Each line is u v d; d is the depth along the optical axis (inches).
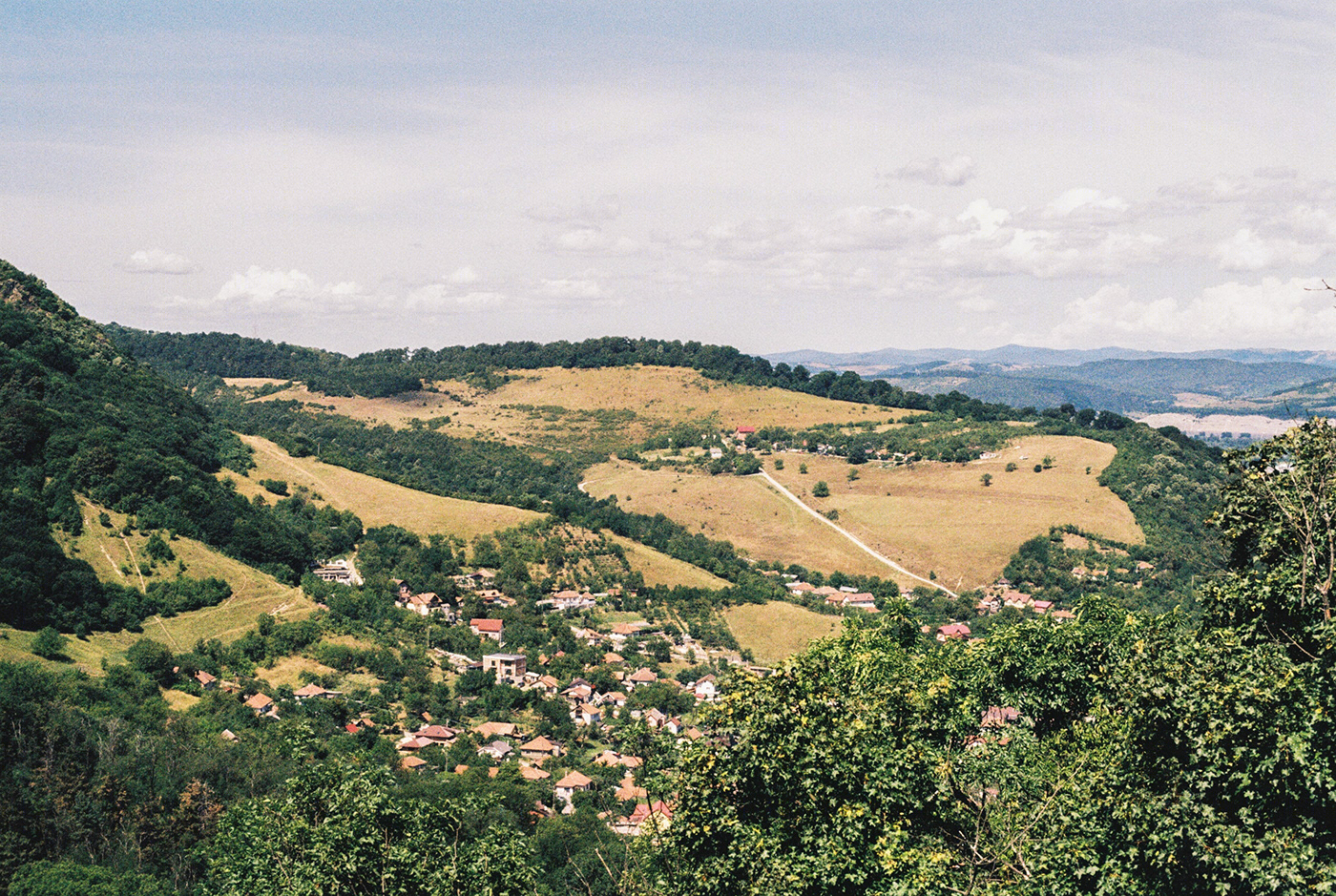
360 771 1325.0
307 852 1210.6
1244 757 804.0
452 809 1320.1
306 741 1425.9
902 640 1649.9
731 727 978.7
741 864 901.8
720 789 948.6
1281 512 1023.0
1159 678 870.4
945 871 848.3
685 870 957.2
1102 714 1177.4
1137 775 873.5
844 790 926.4
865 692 1104.2
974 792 999.6
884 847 874.1
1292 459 1039.0
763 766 924.6
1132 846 826.2
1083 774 954.7
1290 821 802.8
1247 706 804.0
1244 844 760.3
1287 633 950.4
